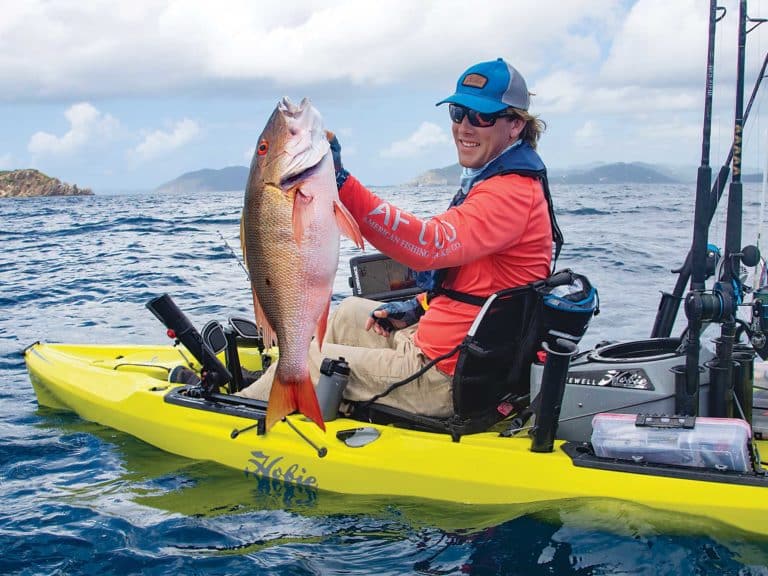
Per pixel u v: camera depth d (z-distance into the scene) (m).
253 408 4.21
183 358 5.43
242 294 10.17
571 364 3.69
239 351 5.33
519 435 3.72
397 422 4.03
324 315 2.54
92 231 21.66
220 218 26.22
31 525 3.62
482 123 3.55
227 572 3.17
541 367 3.67
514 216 3.42
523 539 3.23
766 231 5.70
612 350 3.80
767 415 3.61
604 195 47.88
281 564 3.20
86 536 3.50
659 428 3.28
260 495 3.81
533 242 3.57
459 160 3.72
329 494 3.74
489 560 3.13
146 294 10.37
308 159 2.41
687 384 3.30
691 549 3.07
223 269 12.62
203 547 3.37
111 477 4.11
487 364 3.67
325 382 3.95
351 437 3.86
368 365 3.96
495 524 3.34
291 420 4.02
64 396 5.14
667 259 11.95
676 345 3.77
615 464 3.33
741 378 3.44
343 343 4.36
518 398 3.90
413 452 3.67
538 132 3.71
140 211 35.03
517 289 3.60
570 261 11.87
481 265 3.60
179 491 3.89
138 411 4.59
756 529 3.06
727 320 3.25
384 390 3.93
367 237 3.08
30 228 23.62
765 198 3.64
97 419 4.86
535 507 3.37
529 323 3.71
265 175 2.46
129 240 18.34
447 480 3.55
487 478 3.49
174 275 11.98
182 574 3.17
